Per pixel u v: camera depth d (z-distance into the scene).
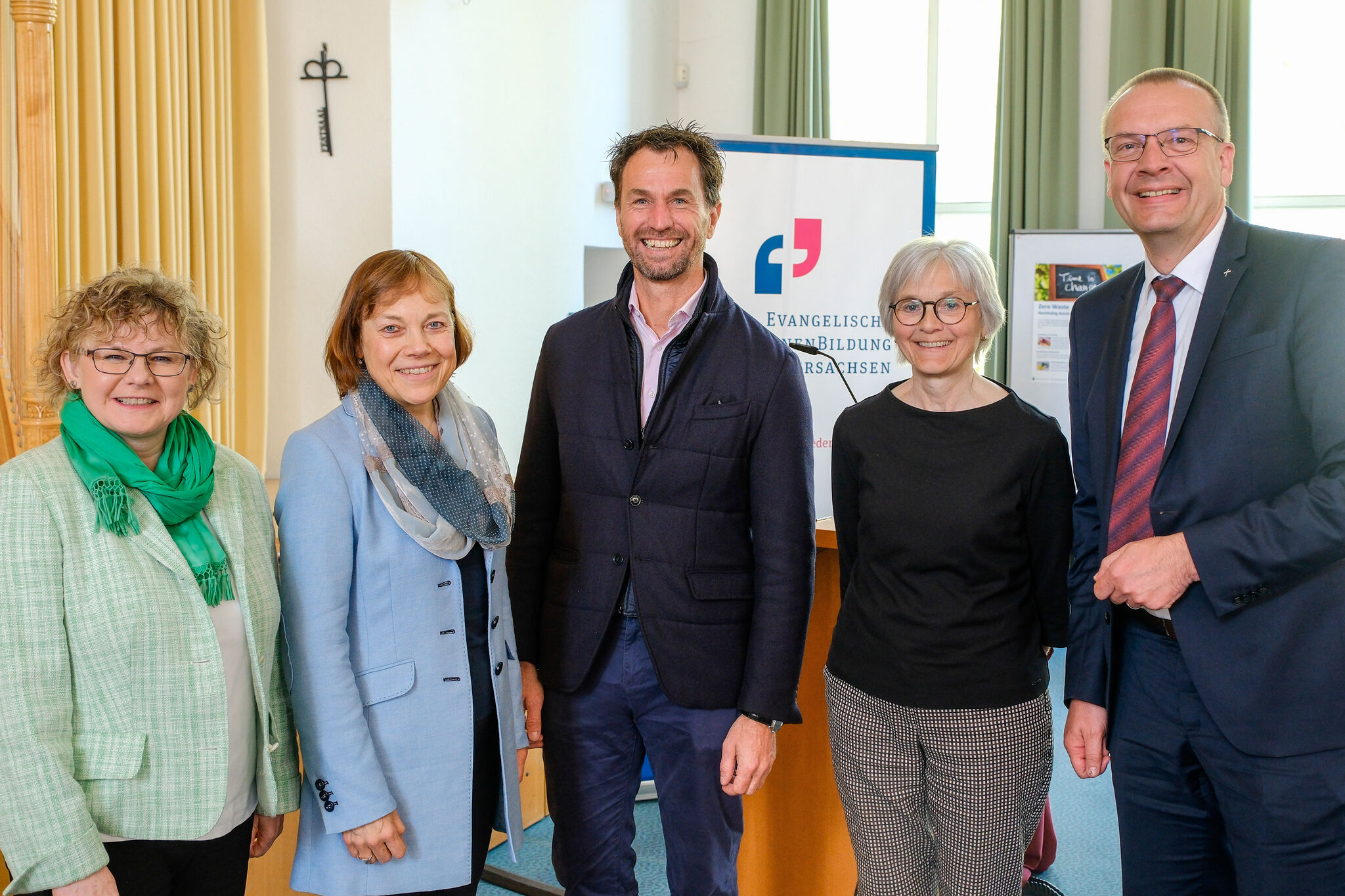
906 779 1.66
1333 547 1.32
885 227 3.55
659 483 1.70
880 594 1.66
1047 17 5.41
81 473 1.27
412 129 3.88
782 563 1.67
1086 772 1.67
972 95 5.95
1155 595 1.41
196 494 1.32
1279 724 1.42
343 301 1.52
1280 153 5.29
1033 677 1.61
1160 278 1.57
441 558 1.52
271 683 1.46
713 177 1.73
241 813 1.40
